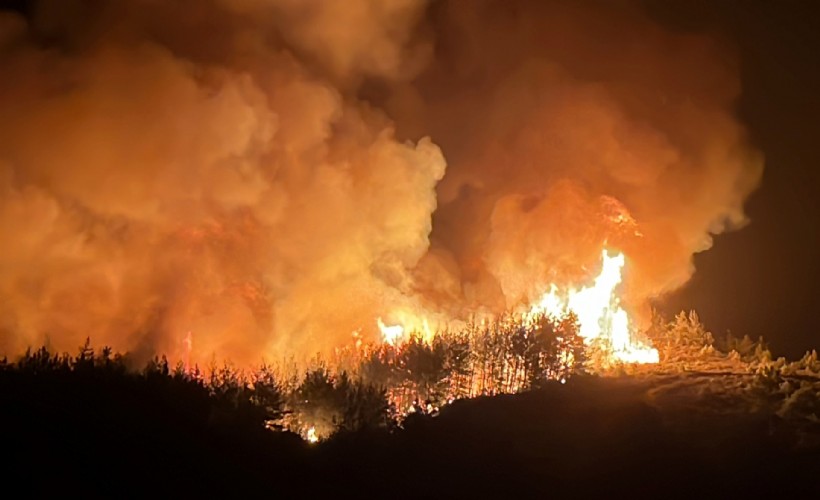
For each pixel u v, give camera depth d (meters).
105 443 18.72
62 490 16.69
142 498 17.00
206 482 18.11
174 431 19.88
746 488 19.39
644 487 19.56
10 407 19.61
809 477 19.66
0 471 16.91
